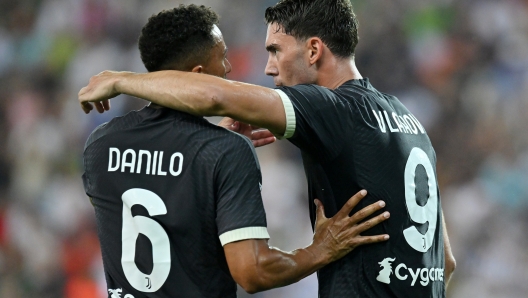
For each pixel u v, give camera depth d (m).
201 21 9.23
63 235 34.81
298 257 8.99
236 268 8.62
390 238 9.31
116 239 9.12
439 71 38.94
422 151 9.89
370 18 41.12
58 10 44.72
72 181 37.50
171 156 8.82
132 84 9.09
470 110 37.28
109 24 43.91
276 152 34.62
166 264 8.78
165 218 8.77
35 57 43.78
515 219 32.34
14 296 33.12
